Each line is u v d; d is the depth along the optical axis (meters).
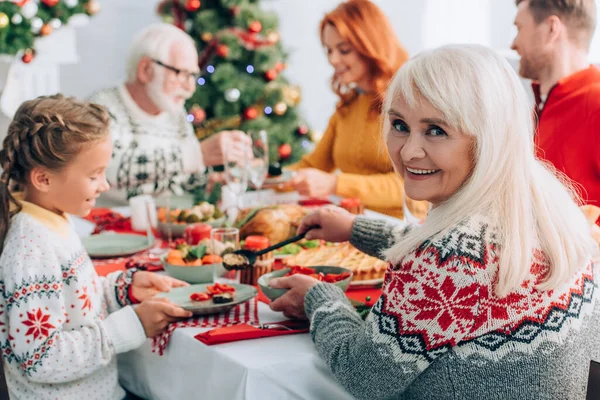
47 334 1.42
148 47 3.15
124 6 5.95
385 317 1.19
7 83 4.39
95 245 2.13
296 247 2.01
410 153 1.19
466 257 1.14
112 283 1.71
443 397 1.19
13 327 1.41
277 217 2.06
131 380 1.64
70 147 1.46
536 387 1.17
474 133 1.15
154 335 1.51
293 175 2.67
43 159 1.45
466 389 1.17
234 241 1.80
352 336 1.27
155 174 3.14
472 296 1.13
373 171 2.91
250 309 1.59
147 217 2.13
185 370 1.44
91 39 5.90
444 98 1.14
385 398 1.23
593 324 1.24
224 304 1.54
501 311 1.15
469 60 1.16
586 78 2.16
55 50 4.95
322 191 2.67
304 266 1.77
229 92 4.80
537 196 1.21
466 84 1.14
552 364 1.17
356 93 3.02
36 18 4.16
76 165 1.48
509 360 1.16
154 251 2.11
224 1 4.80
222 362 1.33
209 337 1.38
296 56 6.43
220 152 3.13
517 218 1.16
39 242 1.44
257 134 2.41
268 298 1.58
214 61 4.93
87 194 1.51
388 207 2.71
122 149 3.13
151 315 1.50
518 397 1.17
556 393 1.18
